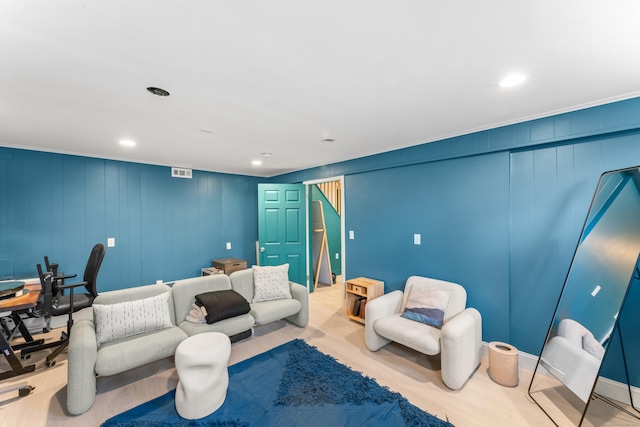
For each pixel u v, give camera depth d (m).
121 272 3.95
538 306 2.38
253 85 1.75
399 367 2.45
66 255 3.51
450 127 2.60
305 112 2.21
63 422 1.79
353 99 1.98
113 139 2.93
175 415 1.86
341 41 1.31
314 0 1.05
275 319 2.94
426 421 1.79
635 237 1.74
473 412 1.88
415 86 1.78
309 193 4.97
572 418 1.83
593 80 1.70
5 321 2.74
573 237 2.21
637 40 1.29
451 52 1.41
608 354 2.03
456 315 2.52
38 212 3.32
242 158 3.94
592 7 1.08
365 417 1.84
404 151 3.26
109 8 1.08
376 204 3.66
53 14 1.10
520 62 1.50
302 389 2.12
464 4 1.07
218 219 5.00
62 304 2.62
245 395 2.07
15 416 1.84
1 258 3.11
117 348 2.06
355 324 3.45
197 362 1.83
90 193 3.69
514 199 2.51
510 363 2.14
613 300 1.77
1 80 1.65
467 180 2.80
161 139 2.94
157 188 4.30
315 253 5.51
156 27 1.19
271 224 4.70
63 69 1.53
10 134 2.73
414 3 1.07
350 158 3.91
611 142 2.05
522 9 1.09
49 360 2.42
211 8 1.08
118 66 1.51
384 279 3.56
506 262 2.54
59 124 2.44
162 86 1.75
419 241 3.19
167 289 2.70
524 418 1.83
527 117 2.32
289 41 1.31
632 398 1.94
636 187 1.77
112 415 1.86
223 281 3.03
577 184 2.19
